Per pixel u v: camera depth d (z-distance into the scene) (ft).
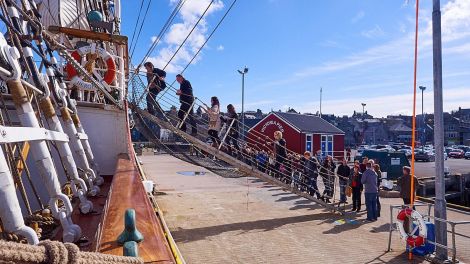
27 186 15.31
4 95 14.24
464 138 295.28
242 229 31.50
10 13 10.04
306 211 39.40
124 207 6.58
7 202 5.35
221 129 37.40
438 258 24.71
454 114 330.54
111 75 22.34
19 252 3.10
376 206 36.50
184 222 33.27
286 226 32.89
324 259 24.75
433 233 25.81
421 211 42.29
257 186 56.44
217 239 28.53
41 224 9.25
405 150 172.55
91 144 20.88
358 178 40.37
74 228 7.79
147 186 25.93
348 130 296.10
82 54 21.83
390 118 326.65
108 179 19.06
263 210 39.29
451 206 48.08
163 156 121.08
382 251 26.61
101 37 22.26
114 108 21.26
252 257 24.80
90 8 30.14
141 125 34.42
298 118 111.86
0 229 6.04
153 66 34.19
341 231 31.83
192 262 23.65
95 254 3.74
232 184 57.93
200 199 44.52
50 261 3.29
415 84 23.70
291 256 25.17
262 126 111.14
